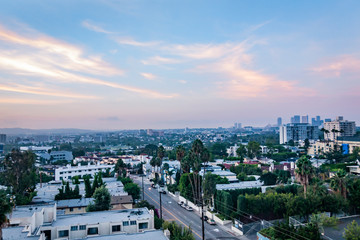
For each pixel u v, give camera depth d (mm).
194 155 92125
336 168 126562
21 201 74875
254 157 194250
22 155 96500
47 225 50938
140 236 45375
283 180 96875
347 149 183750
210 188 83000
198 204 89812
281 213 74438
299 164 66688
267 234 55625
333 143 190875
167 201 104375
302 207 63406
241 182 100688
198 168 91062
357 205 67500
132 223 52938
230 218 76125
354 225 48656
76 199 82062
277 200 73875
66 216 57344
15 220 50500
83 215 57938
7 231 44938
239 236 65500
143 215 57188
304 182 66125
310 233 49031
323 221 55094
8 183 95688
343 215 67875
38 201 79875
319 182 68875
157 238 44500
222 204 78625
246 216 72812
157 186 134375
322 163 149500
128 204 78625
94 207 69188
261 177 98000
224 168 146250
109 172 158000
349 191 68750
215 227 72688
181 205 96562
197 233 68000
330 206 64688
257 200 72875
